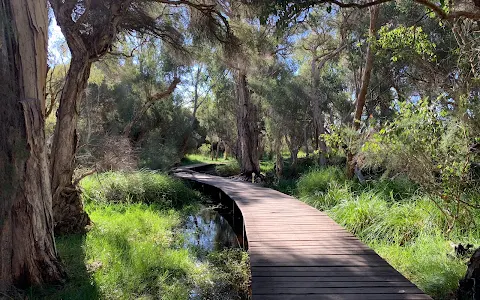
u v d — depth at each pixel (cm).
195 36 770
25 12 374
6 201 340
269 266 425
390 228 582
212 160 3362
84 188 887
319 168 1230
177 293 428
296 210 790
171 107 1861
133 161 976
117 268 457
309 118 1659
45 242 401
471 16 351
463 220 510
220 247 669
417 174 466
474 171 480
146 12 727
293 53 1655
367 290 354
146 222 737
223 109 2528
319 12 1258
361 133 693
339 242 526
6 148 342
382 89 1215
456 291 363
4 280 362
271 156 2833
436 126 438
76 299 370
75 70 573
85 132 848
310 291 353
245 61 789
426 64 617
